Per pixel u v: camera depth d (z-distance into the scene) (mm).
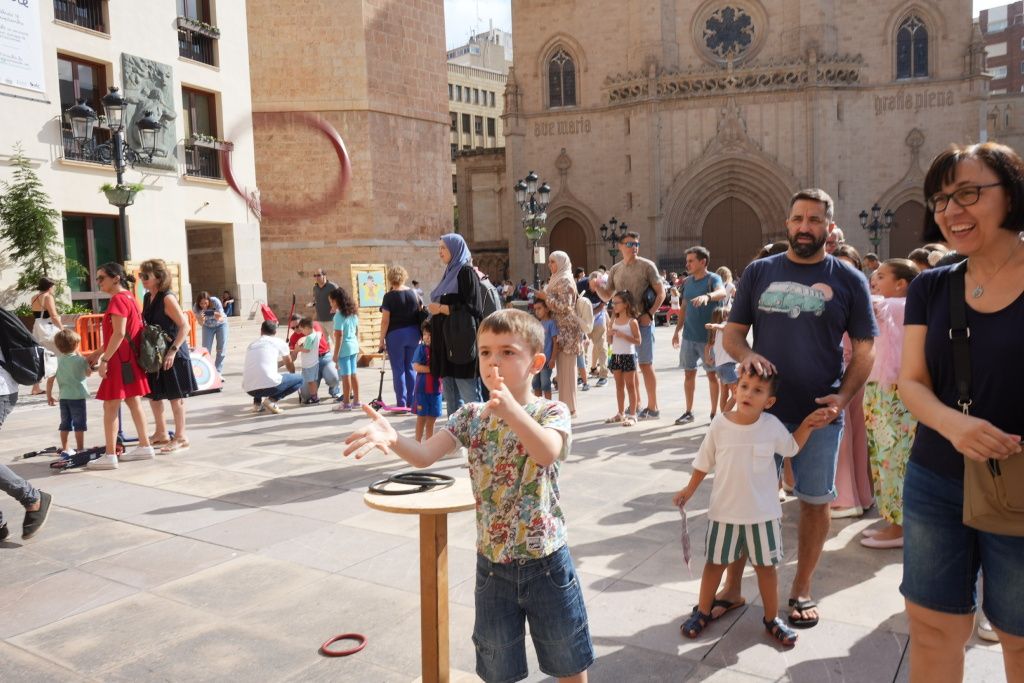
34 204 15375
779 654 3389
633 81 39625
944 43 38406
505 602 2516
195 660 3449
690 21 39906
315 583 4312
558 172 41906
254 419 9906
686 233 39844
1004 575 2178
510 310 2566
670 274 34719
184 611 3977
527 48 41938
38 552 4898
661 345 19953
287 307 26047
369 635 3664
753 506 3477
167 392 7836
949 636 2355
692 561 4523
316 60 25469
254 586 4285
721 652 3416
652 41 39438
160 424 8000
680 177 39438
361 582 4312
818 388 3689
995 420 2205
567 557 2543
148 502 6000
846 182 38969
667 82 39188
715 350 7758
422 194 27828
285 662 3416
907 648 3412
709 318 8438
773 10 39125
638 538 4930
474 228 44969
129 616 3928
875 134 39031
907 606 2441
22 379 5727
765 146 38594
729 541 3510
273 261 25969
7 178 15906
